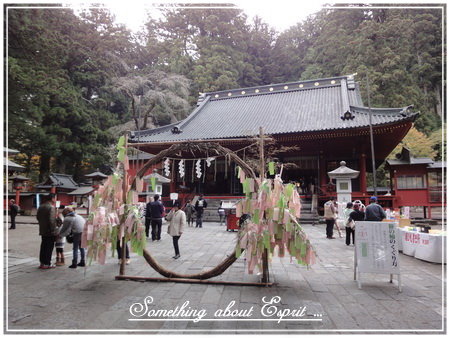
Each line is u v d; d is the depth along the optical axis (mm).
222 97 36250
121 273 6090
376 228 5613
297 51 66562
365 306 4543
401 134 21391
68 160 37594
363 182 22625
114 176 6184
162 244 10500
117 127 41875
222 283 5656
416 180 19312
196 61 54188
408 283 5828
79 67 39719
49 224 6801
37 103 31547
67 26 39844
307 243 5414
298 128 23844
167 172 6770
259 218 5457
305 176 29000
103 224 5871
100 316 4152
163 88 45062
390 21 45469
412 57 48625
